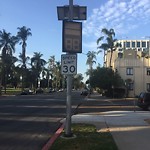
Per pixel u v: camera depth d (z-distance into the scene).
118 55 102.62
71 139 13.14
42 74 148.12
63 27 13.55
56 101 51.94
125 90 73.00
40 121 21.70
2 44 85.31
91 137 13.61
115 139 13.30
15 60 88.88
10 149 12.15
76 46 13.59
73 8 13.83
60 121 21.62
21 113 28.08
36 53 128.62
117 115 24.61
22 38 98.06
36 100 55.38
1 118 23.47
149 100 32.31
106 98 68.81
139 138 13.62
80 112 29.45
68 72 13.55
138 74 76.31
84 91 92.94
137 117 22.83
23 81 106.94
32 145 12.95
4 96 75.56
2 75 86.62
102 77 72.69
